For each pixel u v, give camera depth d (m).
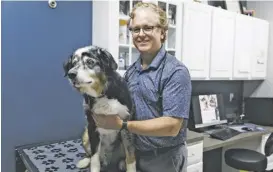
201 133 2.44
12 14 1.80
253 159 2.01
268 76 3.30
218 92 3.14
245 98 3.28
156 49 1.18
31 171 1.35
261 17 3.30
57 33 2.00
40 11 1.91
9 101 1.84
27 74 1.90
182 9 2.30
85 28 2.13
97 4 2.06
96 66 1.10
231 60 2.80
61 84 2.06
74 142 1.97
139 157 1.25
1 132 1.83
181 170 1.24
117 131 1.18
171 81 1.08
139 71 1.23
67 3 2.03
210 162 2.92
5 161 1.86
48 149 1.77
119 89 1.14
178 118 1.06
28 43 1.88
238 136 2.49
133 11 1.19
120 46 2.02
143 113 1.17
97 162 1.23
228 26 2.71
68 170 1.34
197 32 2.43
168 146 1.18
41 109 1.98
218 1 2.92
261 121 3.07
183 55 2.34
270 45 3.25
